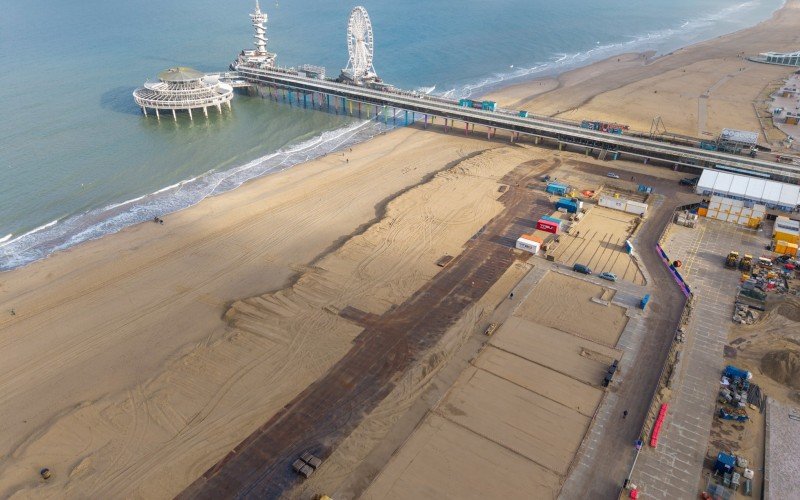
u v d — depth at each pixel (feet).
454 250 271.08
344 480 153.89
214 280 250.57
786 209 299.99
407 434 168.55
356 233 291.99
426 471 156.46
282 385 187.73
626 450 162.40
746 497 147.64
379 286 242.58
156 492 151.23
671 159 361.92
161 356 203.00
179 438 167.63
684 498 147.54
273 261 266.16
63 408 180.34
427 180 357.82
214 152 410.72
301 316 222.89
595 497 149.07
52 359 202.18
